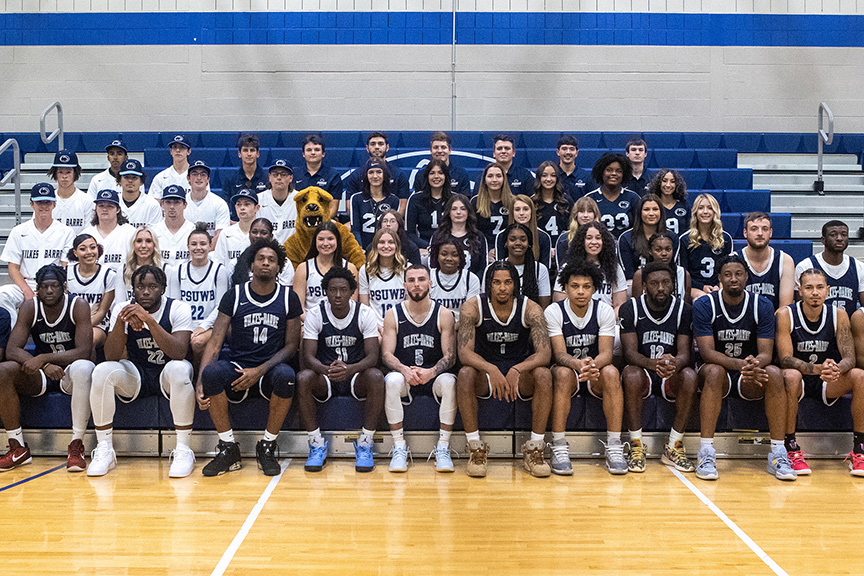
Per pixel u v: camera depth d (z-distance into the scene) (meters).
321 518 2.78
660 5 7.38
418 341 3.66
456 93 7.37
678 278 4.04
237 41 7.35
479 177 5.96
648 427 3.71
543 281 3.96
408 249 4.23
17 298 4.00
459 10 7.37
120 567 2.32
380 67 7.37
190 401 3.46
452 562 2.37
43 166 6.86
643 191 5.41
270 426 3.47
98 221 4.64
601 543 2.54
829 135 6.33
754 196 5.93
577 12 7.36
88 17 7.35
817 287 3.54
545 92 7.36
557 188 4.79
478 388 3.62
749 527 2.71
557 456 3.48
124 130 7.34
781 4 7.36
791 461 3.49
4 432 3.68
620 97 7.37
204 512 2.85
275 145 7.11
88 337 3.66
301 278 4.00
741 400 3.68
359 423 3.67
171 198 4.49
